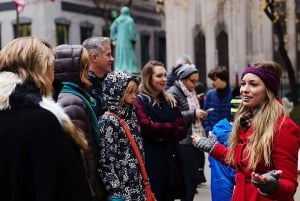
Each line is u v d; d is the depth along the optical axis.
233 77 28.55
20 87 2.92
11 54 3.03
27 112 2.84
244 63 28.55
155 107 6.25
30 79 2.98
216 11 28.02
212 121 9.42
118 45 17.81
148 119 6.13
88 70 4.79
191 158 7.05
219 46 29.77
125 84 4.71
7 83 2.90
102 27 37.66
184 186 6.53
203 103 10.79
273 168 3.80
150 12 42.50
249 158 3.87
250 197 3.88
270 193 3.59
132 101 4.79
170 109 6.34
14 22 34.34
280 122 3.81
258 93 3.95
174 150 6.48
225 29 29.33
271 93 3.96
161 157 6.21
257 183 3.56
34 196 2.75
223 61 29.80
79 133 3.15
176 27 29.80
